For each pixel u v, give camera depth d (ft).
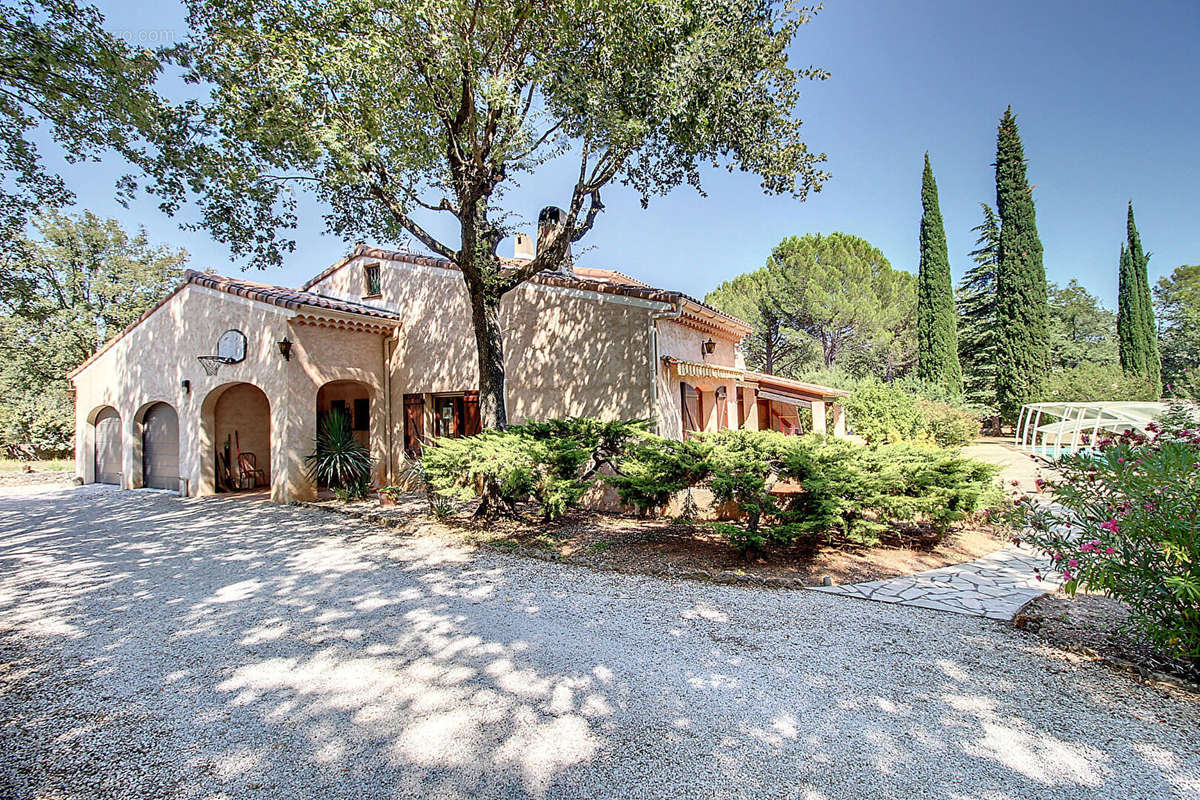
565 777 11.22
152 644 18.71
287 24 30.25
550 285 46.42
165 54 31.71
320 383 50.03
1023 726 12.99
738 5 30.73
